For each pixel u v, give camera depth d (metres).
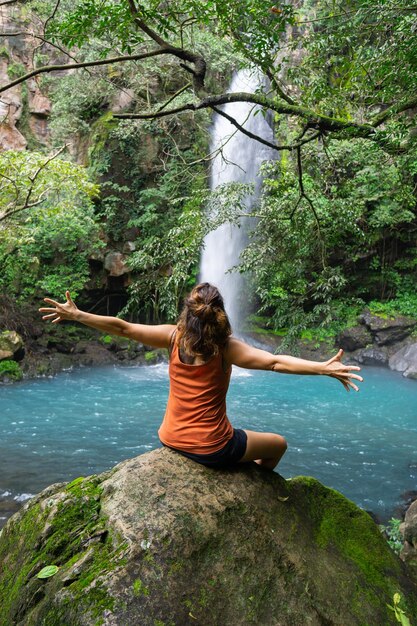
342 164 8.33
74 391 14.54
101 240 19.44
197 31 14.68
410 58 4.79
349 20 5.26
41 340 17.48
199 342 2.65
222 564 2.59
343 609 2.72
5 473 8.97
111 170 19.78
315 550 2.94
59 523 2.77
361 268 20.88
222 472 2.94
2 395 13.87
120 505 2.71
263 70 5.34
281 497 3.06
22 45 19.91
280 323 7.70
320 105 6.62
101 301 20.28
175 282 7.19
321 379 17.02
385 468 9.65
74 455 9.91
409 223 20.17
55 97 19.70
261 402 14.14
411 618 2.95
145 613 2.31
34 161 10.72
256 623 2.48
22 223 17.00
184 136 20.14
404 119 5.73
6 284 18.16
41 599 2.47
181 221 7.57
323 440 11.15
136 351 18.83
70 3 16.28
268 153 21.23
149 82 18.03
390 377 17.48
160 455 2.94
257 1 4.63
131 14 4.19
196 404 2.82
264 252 7.27
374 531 3.34
